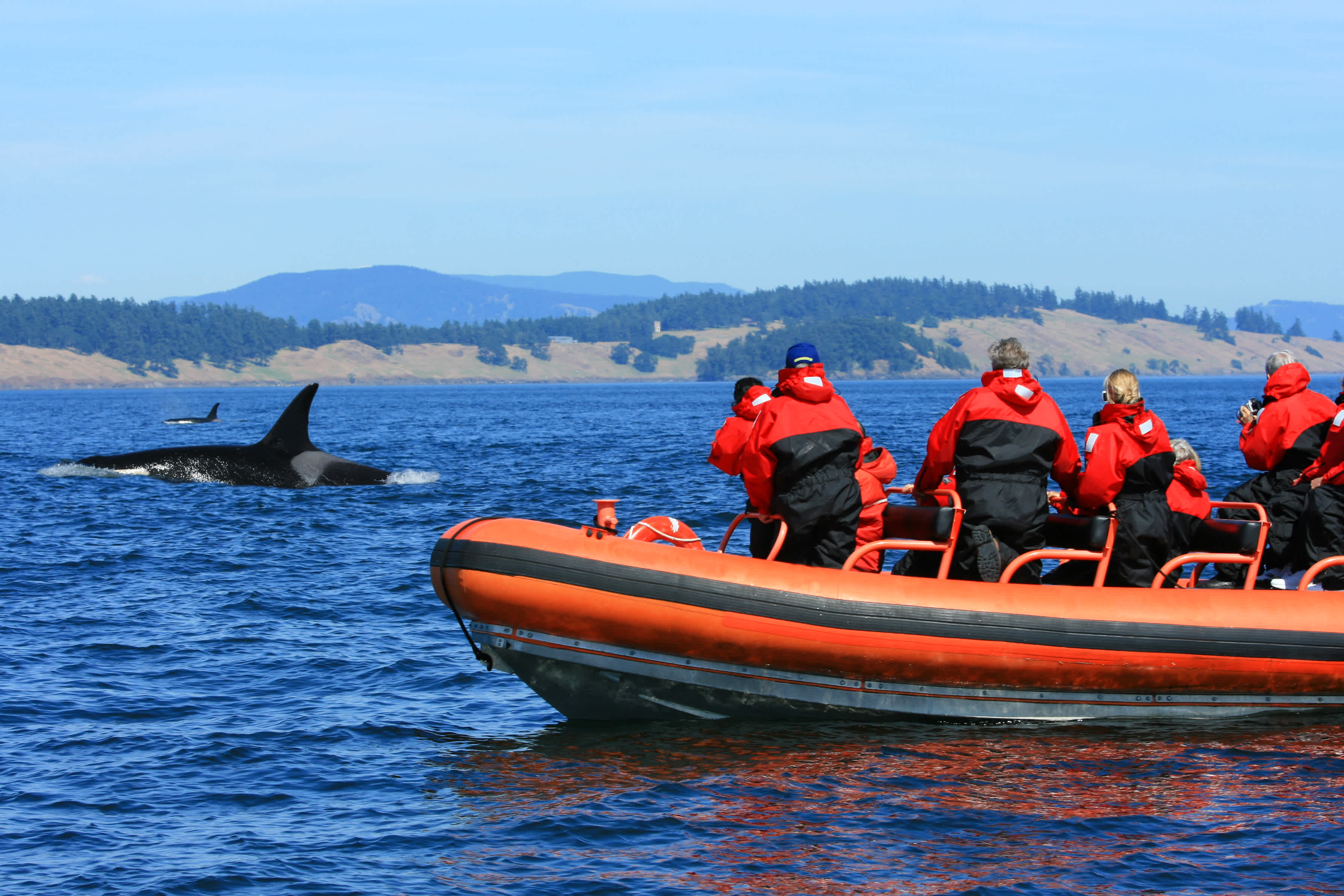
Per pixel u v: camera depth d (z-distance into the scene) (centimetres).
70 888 1124
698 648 1512
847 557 1563
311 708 1684
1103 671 1532
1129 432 1566
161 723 1608
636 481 5028
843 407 1554
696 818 1268
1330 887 1092
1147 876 1121
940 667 1517
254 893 1116
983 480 1547
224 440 9275
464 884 1127
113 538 3250
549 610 1507
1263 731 1541
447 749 1510
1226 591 1586
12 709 1658
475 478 5200
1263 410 1823
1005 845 1191
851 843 1202
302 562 2869
